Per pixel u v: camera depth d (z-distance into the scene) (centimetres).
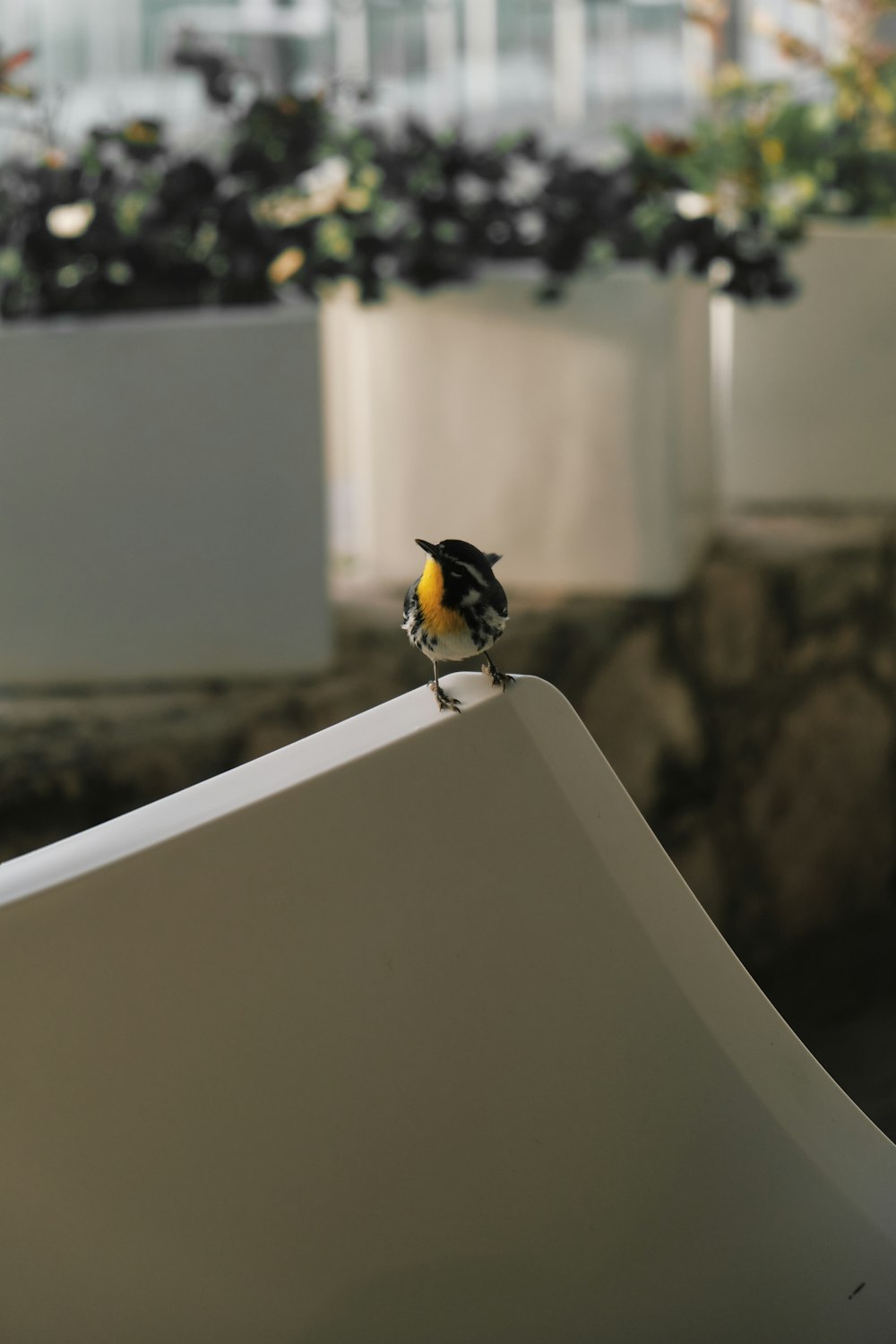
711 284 657
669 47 713
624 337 630
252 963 431
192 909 424
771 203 666
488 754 433
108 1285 454
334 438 667
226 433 598
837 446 689
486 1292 477
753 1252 490
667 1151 479
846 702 670
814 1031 643
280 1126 448
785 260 673
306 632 606
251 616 604
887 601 674
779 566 655
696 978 468
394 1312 475
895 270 678
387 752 425
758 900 661
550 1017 457
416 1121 457
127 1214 448
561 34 707
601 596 639
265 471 600
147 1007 429
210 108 628
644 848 454
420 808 430
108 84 674
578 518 638
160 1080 437
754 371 689
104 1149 440
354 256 623
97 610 603
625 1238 482
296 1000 437
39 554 602
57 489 600
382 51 695
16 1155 436
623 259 634
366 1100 451
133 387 596
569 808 443
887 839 683
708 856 649
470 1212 468
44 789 587
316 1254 462
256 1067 441
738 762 652
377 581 649
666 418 632
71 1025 427
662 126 706
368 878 432
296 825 424
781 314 684
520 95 709
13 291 607
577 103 712
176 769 593
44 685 606
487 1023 452
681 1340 495
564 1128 468
